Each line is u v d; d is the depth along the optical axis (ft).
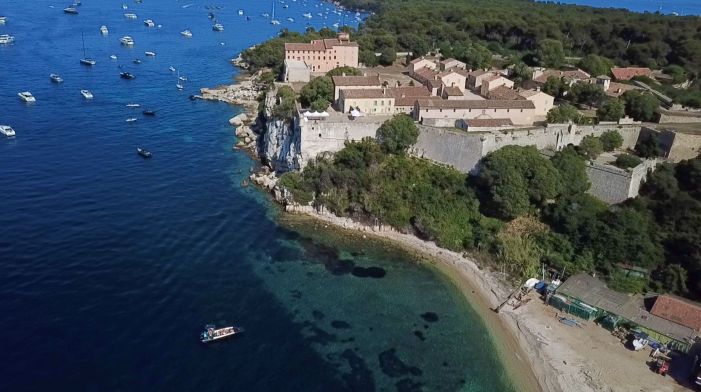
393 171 397.39
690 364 262.06
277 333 275.80
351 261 346.13
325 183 396.57
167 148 499.51
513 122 444.96
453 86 490.90
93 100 622.95
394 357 266.57
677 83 562.66
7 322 261.44
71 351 248.93
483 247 353.72
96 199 390.21
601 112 443.32
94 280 299.79
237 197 416.46
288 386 244.22
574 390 249.75
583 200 355.97
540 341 278.87
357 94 449.48
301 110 448.24
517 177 361.10
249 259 337.72
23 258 311.88
